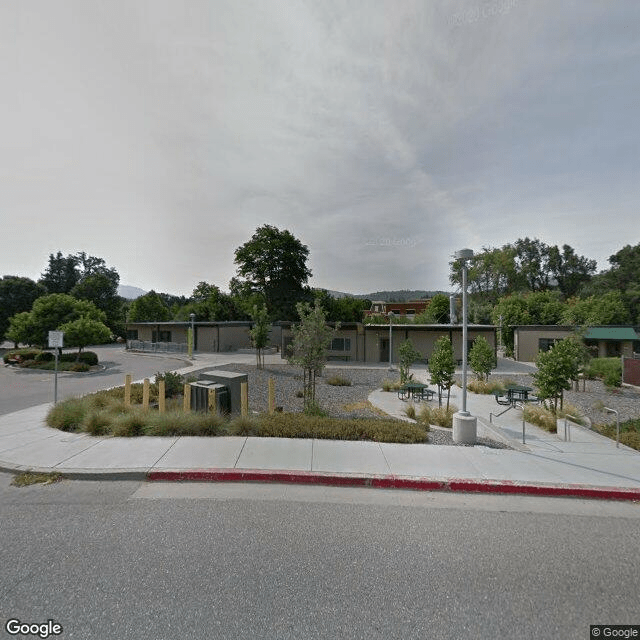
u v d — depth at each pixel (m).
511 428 8.56
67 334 20.44
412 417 9.20
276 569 2.91
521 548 3.28
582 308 30.83
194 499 4.24
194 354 31.08
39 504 4.11
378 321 38.66
